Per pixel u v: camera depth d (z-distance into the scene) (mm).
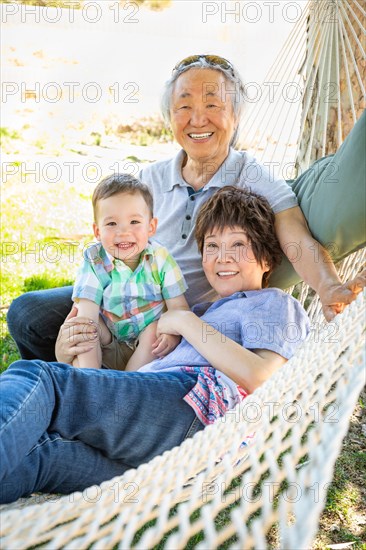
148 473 1187
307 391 1238
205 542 869
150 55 7391
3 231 4359
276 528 1809
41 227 4488
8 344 3051
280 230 1897
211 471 1150
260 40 6617
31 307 2084
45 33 7312
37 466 1446
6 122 6328
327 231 1816
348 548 1814
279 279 1980
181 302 1958
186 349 1752
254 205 1843
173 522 986
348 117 2766
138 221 1905
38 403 1404
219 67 2006
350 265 2168
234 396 1622
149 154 6102
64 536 976
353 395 1006
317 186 1881
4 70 6941
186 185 2074
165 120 2135
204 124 1987
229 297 1829
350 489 2061
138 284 1945
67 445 1507
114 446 1552
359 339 1252
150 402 1559
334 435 942
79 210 4805
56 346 1914
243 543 873
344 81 2707
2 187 5047
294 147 3654
